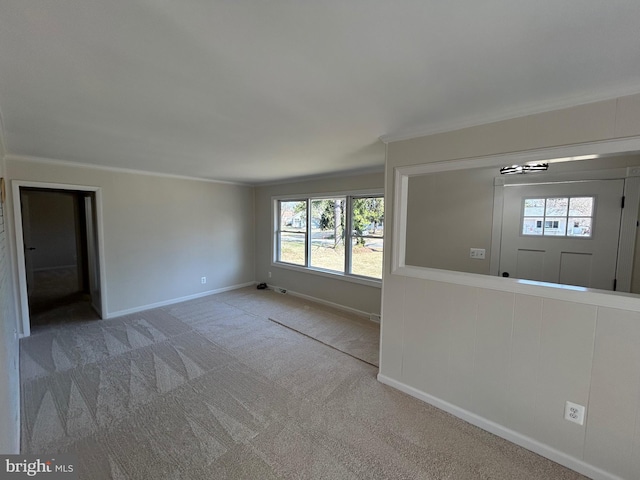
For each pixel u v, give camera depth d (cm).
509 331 200
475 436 205
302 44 118
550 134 179
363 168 418
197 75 144
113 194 423
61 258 761
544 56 126
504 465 182
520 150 190
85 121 212
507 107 185
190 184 518
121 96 169
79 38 112
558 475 176
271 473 173
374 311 443
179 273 510
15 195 343
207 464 179
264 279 624
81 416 220
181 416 221
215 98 172
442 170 224
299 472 174
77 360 304
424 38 113
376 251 450
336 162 371
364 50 122
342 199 492
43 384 261
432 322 236
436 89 160
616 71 139
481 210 324
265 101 176
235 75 144
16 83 151
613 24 103
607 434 170
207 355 319
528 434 195
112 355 316
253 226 636
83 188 394
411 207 370
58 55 125
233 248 598
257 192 626
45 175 361
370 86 156
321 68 137
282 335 375
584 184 269
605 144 164
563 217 280
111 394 248
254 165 394
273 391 255
